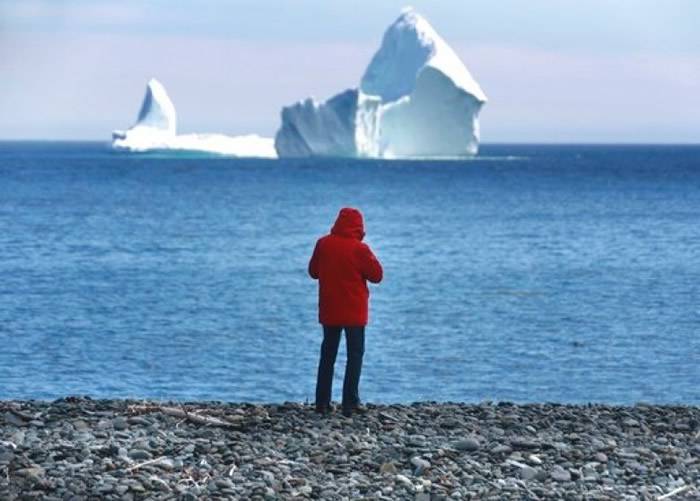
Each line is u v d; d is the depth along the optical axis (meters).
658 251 129.25
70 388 51.72
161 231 159.75
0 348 62.44
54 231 157.62
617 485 23.52
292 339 67.38
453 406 32.56
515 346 65.19
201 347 64.00
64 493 22.00
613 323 74.62
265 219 186.62
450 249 133.38
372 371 56.88
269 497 22.08
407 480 23.36
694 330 71.50
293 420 29.52
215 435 27.52
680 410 32.19
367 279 30.69
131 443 26.27
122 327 71.38
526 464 25.19
